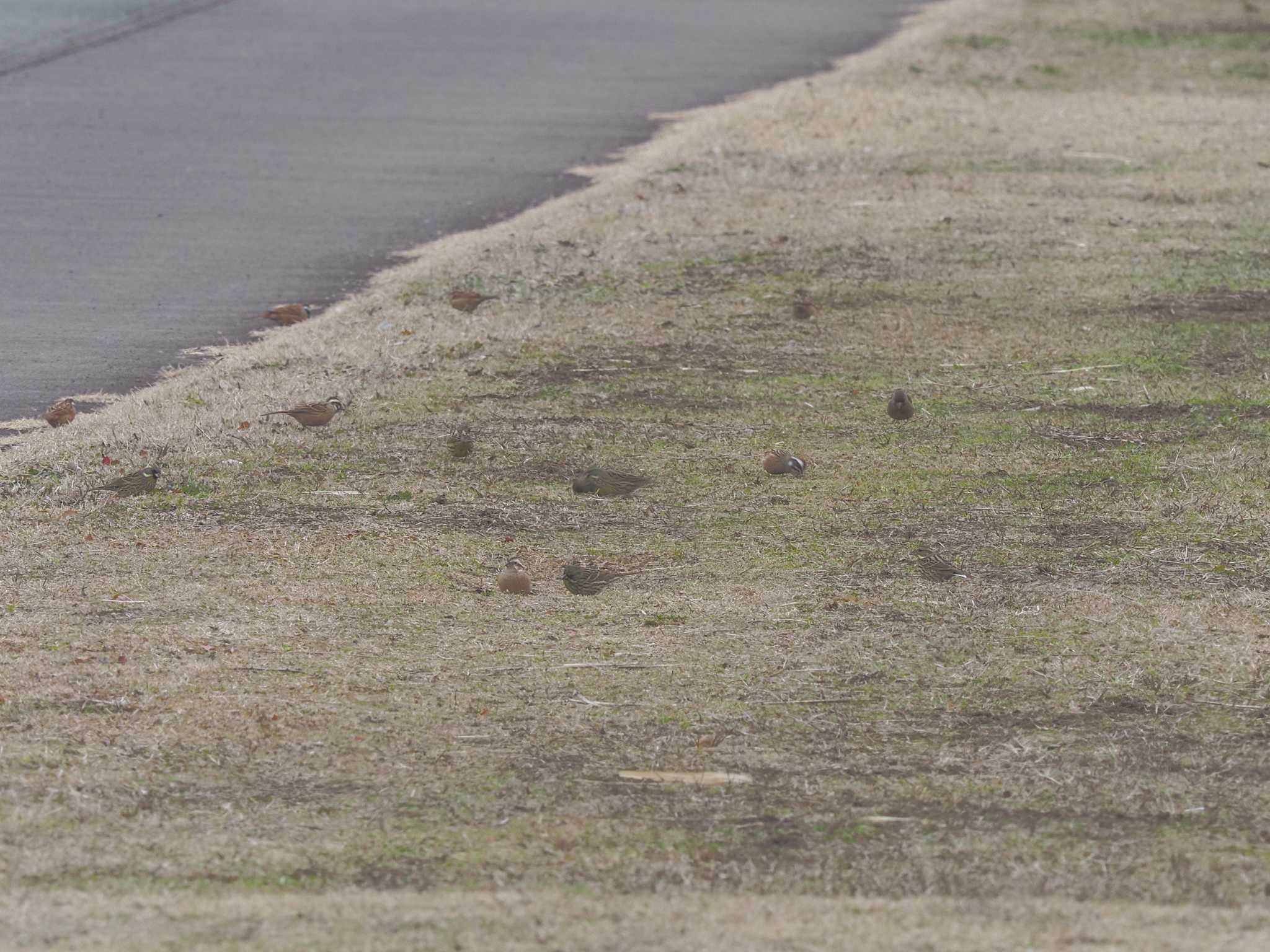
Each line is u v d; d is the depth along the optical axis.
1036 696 24.16
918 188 57.94
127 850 19.45
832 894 18.53
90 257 49.00
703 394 37.72
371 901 18.14
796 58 83.69
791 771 21.80
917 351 40.91
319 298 45.41
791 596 27.53
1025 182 59.00
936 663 25.14
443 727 22.88
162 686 23.89
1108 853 19.62
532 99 73.50
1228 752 22.52
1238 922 17.72
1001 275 47.41
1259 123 70.31
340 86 75.75
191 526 30.03
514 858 19.36
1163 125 69.38
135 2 97.31
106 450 33.31
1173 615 26.89
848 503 31.64
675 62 82.56
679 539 29.95
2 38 84.56
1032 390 38.19
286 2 98.62
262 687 23.97
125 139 64.69
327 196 56.88
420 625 26.23
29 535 29.39
